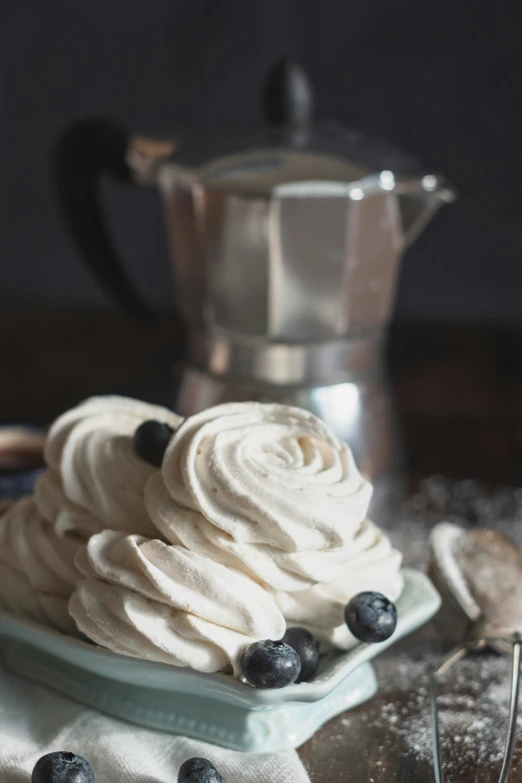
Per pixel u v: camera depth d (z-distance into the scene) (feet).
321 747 1.60
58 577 1.66
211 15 2.88
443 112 2.89
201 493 1.55
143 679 1.57
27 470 2.06
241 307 2.08
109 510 1.64
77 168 2.27
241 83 2.93
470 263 3.01
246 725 1.57
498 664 1.78
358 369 2.14
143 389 3.08
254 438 1.62
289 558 1.55
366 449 2.15
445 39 2.82
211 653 1.52
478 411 2.81
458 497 2.31
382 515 2.19
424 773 1.57
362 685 1.69
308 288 2.05
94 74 2.97
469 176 2.93
